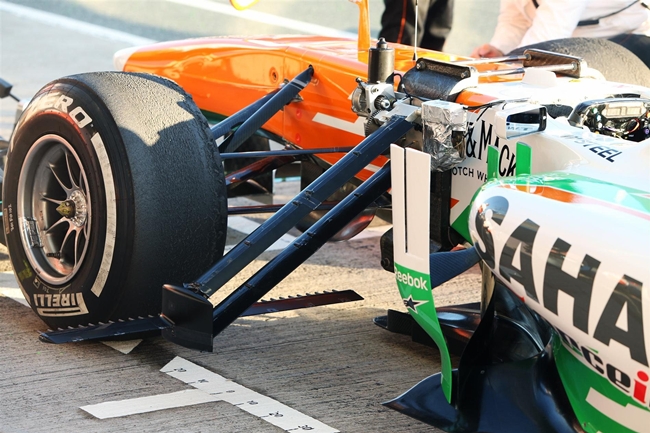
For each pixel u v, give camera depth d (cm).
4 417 340
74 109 402
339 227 386
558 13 654
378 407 359
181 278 398
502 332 346
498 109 361
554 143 328
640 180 293
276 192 688
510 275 287
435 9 698
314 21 1444
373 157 385
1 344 409
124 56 610
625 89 392
